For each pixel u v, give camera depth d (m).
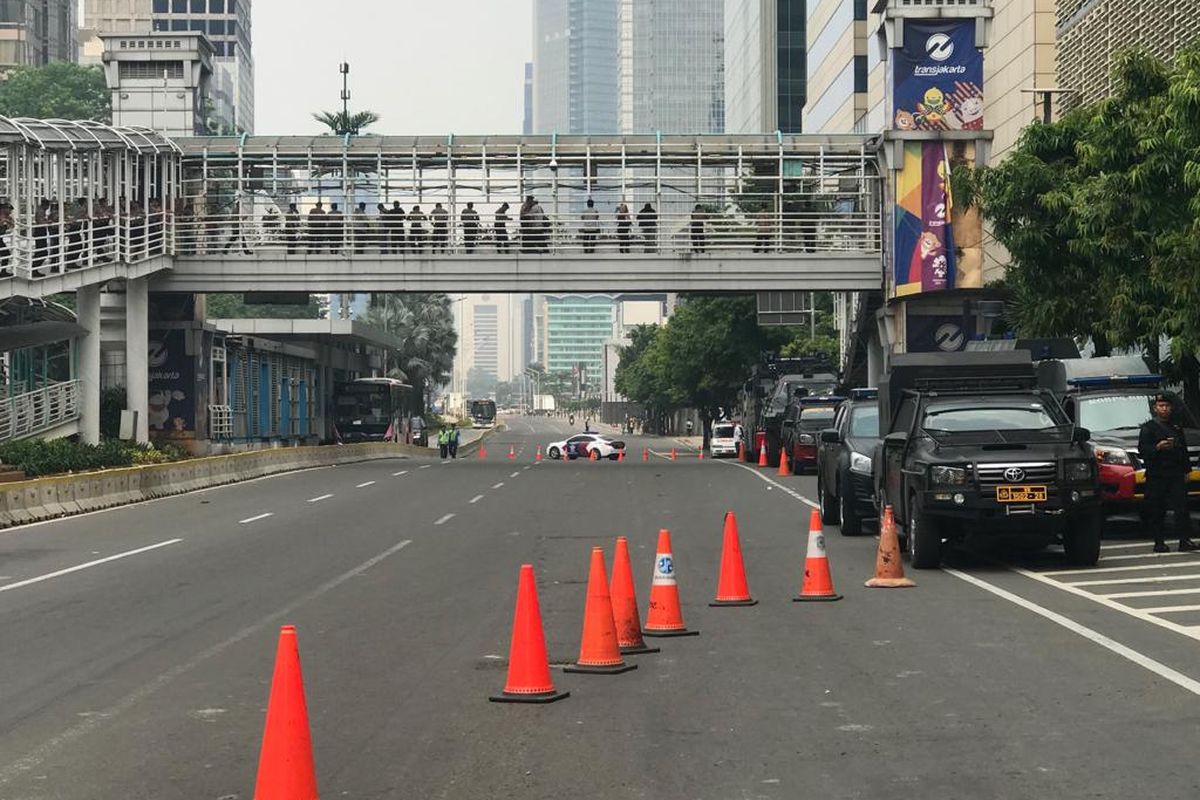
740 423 66.75
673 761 7.73
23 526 25.86
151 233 48.47
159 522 26.45
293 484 39.50
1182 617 12.76
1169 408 18.23
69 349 47.69
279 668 6.30
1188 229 22.39
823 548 14.45
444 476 43.09
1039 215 28.81
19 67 119.44
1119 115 24.83
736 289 50.44
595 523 24.77
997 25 52.75
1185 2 30.84
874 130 76.00
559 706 9.26
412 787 7.25
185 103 60.31
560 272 50.25
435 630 12.76
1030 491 16.19
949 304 49.50
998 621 12.69
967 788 7.07
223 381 56.03
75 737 8.59
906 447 17.58
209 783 7.43
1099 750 7.82
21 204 40.69
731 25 154.75
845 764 7.60
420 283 50.31
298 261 50.19
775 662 10.82
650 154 51.91
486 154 51.47
